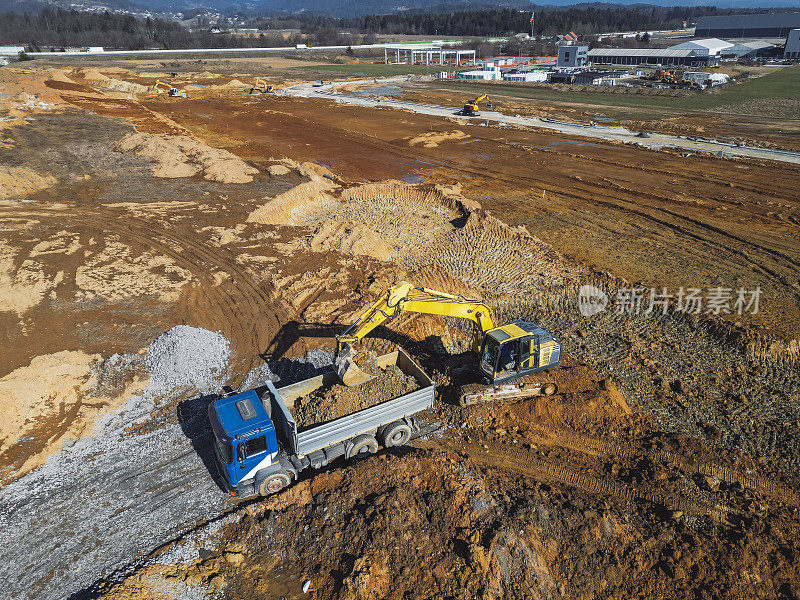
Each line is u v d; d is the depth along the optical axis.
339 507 13.25
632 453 15.63
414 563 11.88
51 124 52.53
